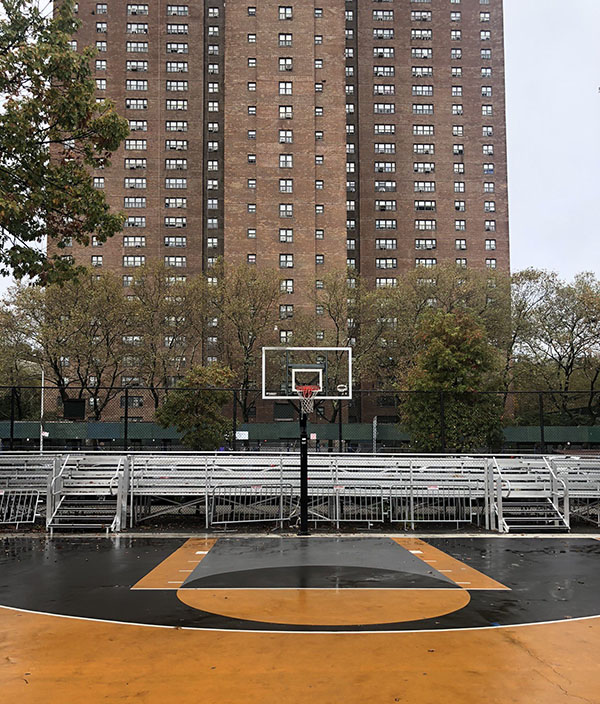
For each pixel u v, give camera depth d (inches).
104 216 747.4
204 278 2436.0
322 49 3501.5
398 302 2331.4
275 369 2322.8
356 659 305.4
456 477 800.3
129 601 423.8
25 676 283.4
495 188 3811.5
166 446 1676.9
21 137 673.6
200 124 3619.6
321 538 710.5
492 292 2433.6
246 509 816.9
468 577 502.6
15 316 2085.4
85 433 1670.8
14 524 782.5
